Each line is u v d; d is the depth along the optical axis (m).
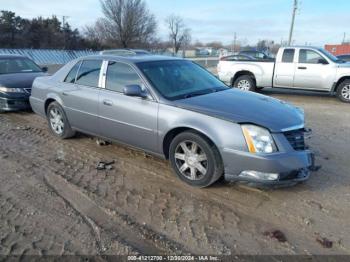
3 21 49.22
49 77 6.31
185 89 4.70
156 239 3.16
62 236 3.19
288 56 11.58
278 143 3.67
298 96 12.09
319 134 6.61
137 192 4.07
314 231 3.28
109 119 4.95
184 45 71.31
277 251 2.99
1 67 8.90
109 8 54.50
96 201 3.84
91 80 5.32
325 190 4.10
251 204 3.78
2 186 4.21
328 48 40.25
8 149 5.60
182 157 4.22
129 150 5.52
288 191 4.06
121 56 5.18
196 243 3.10
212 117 3.89
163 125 4.27
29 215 3.54
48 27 52.59
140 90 4.46
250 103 4.27
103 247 3.04
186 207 3.72
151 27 57.22
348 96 10.66
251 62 12.24
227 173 3.85
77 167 4.84
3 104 8.04
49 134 6.48
